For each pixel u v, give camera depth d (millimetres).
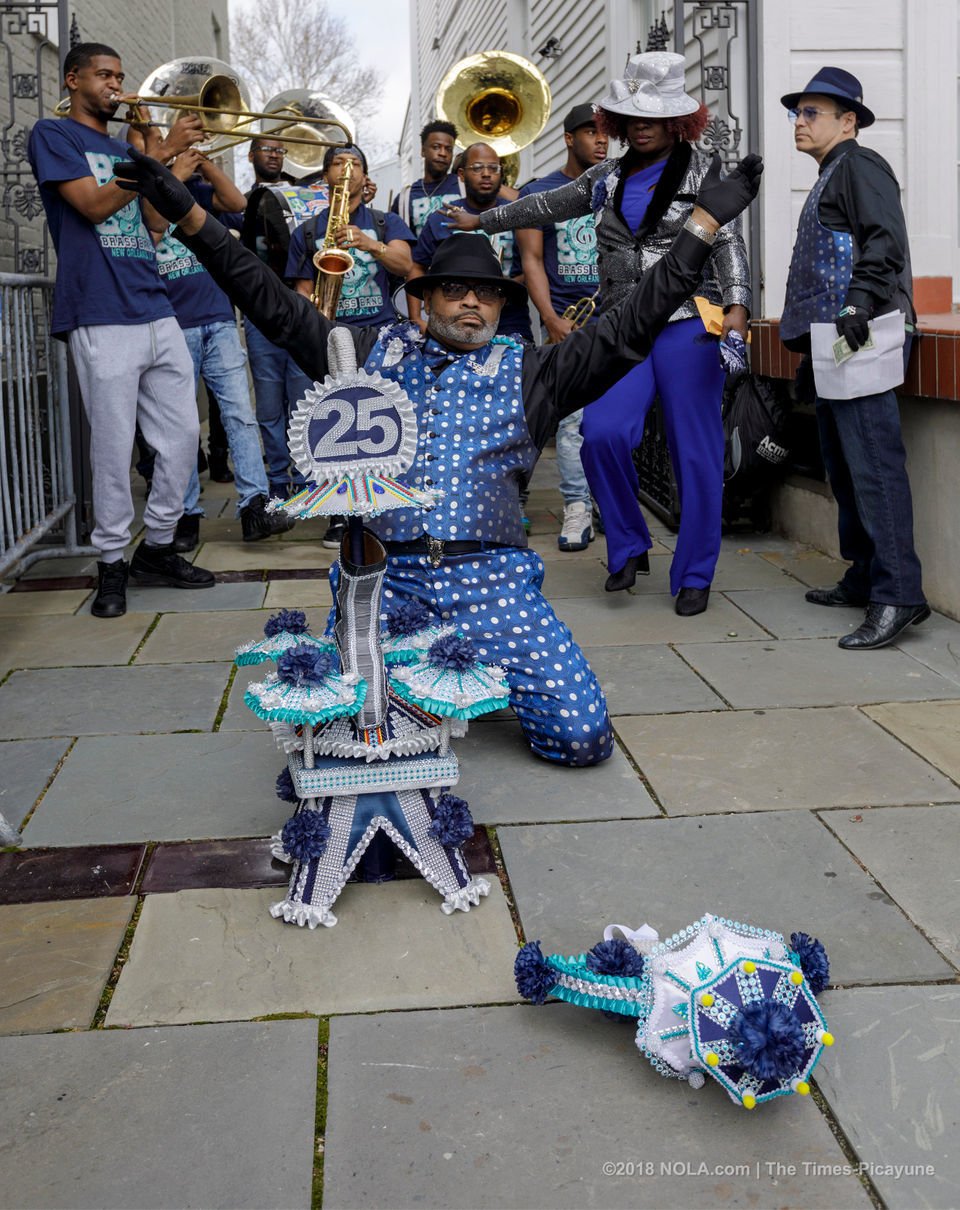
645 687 4320
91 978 2607
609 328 3283
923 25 6465
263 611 5359
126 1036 2424
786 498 6465
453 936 2764
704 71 6984
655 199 4793
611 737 3641
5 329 5445
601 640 4867
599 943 2463
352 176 6277
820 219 4711
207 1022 2467
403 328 3371
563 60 11484
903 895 2904
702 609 5191
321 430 2684
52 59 8297
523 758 3717
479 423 3373
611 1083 2289
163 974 2625
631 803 3402
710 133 6473
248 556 6395
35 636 5008
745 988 2213
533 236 6234
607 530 5363
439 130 7230
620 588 5406
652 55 4691
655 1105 2232
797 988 2230
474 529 3414
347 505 2668
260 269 3168
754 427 6207
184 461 5559
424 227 7059
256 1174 2068
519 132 7789
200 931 2785
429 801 2879
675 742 3822
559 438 6312
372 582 2768
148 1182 2053
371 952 2705
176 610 5383
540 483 8391
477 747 3807
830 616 5109
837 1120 2188
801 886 2955
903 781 3510
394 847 3018
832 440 4973
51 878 3027
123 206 5020
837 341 4527
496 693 2773
